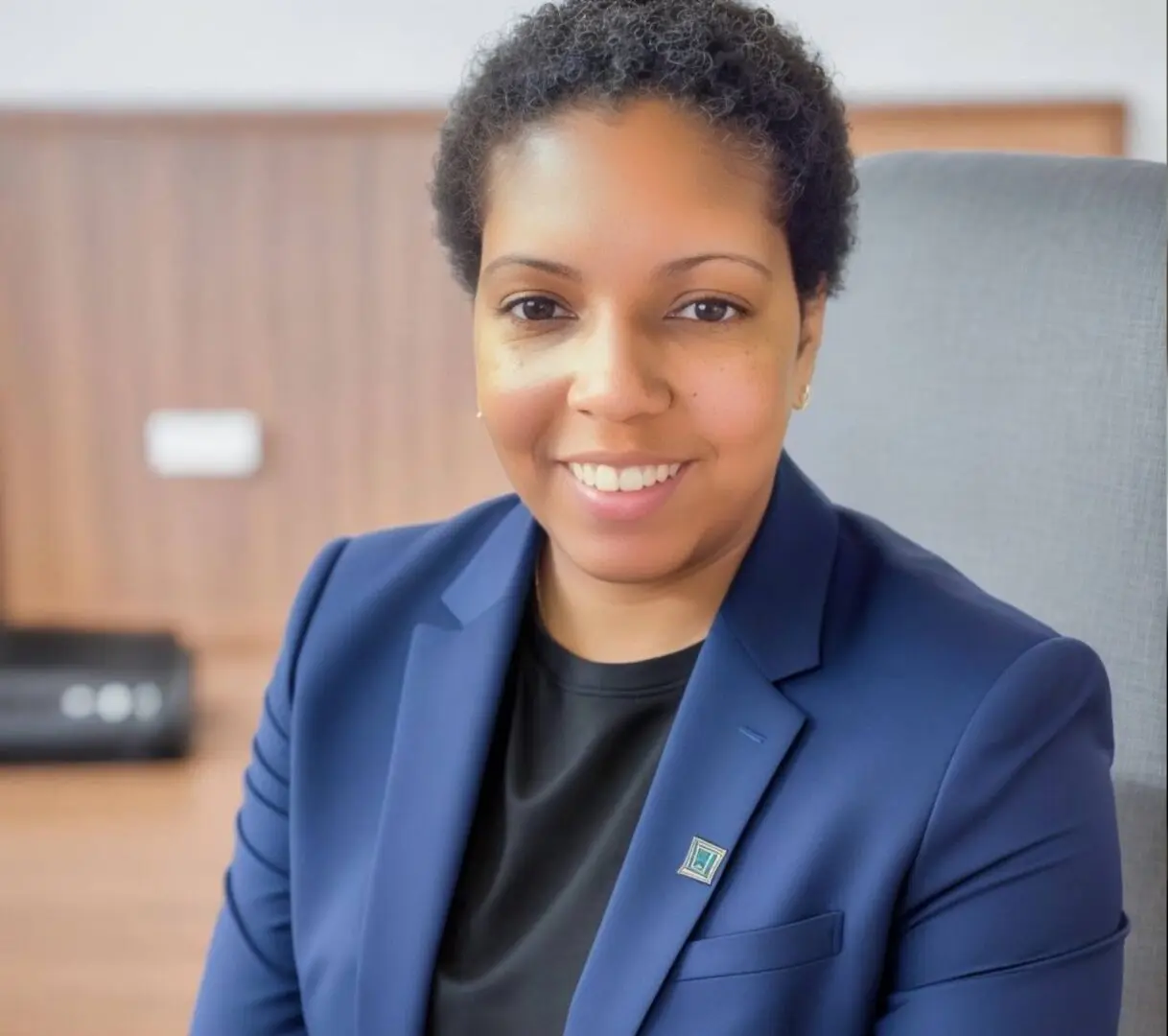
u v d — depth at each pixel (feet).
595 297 2.17
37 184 4.72
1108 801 2.23
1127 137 4.70
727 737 2.32
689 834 2.27
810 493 2.60
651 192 2.10
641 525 2.26
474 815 2.54
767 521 2.50
